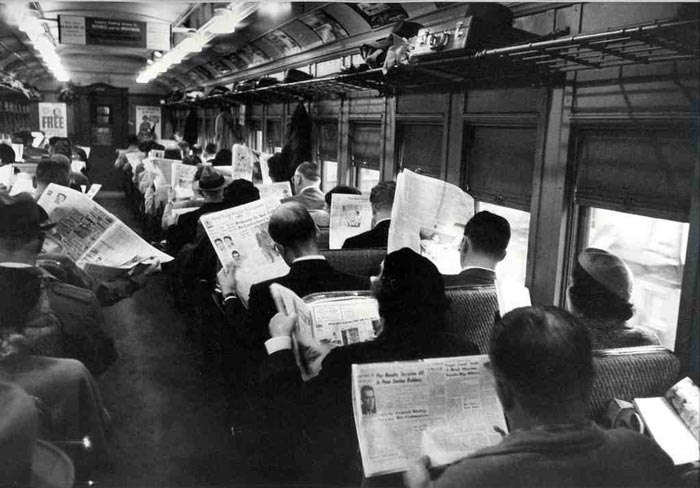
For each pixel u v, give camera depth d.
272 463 2.97
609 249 3.84
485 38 4.10
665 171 3.32
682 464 1.79
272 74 11.57
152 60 15.50
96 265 3.01
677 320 3.08
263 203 3.77
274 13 8.65
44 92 24.19
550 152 4.18
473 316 2.87
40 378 1.97
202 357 6.01
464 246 3.20
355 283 3.07
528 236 4.43
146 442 4.23
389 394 1.72
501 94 4.79
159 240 9.55
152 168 10.91
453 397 1.76
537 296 4.32
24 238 2.25
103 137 23.41
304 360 2.41
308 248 3.08
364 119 7.56
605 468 1.29
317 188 6.26
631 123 3.47
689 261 2.81
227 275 3.55
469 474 1.27
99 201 16.61
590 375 1.35
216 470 3.80
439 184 3.46
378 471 1.60
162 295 8.20
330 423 2.19
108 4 9.71
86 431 2.06
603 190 3.77
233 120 14.61
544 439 1.29
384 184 4.68
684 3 2.71
